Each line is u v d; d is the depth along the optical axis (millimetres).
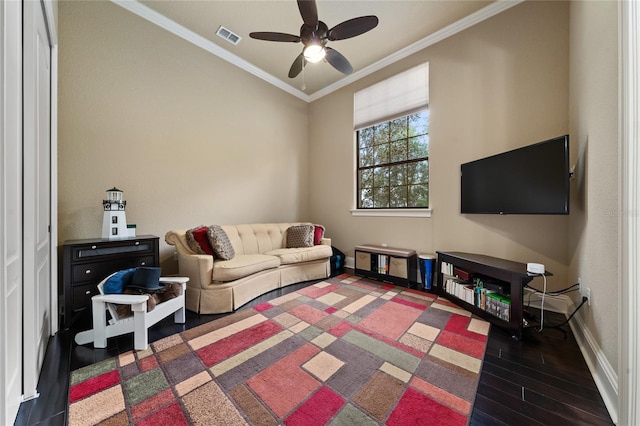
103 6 2498
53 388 1338
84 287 2033
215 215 3398
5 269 977
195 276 2367
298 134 4551
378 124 3770
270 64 3740
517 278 1874
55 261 1965
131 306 1736
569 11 2277
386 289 3006
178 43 3031
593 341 1514
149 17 2777
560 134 2330
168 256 2945
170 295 1987
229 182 3553
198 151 3227
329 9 2674
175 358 1603
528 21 2500
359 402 1237
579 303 1902
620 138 1086
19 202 1221
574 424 1112
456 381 1391
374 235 3814
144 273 1919
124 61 2633
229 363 1550
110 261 2174
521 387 1343
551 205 1981
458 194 2961
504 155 2387
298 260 3225
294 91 4434
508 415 1157
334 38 2240
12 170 1148
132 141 2693
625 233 1049
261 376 1429
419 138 3404
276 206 4191
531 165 2143
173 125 3002
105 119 2516
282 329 2000
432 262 3006
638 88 1018
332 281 3348
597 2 1543
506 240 2625
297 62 2613
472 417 1146
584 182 1823
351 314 2285
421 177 3391
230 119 3561
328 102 4426
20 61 1248
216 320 2174
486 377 1424
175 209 3021
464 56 2908
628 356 1021
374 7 2658
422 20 2855
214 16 2818
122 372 1460
